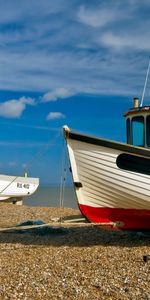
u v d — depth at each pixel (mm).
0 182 29484
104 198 12281
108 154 11766
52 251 11758
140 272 9281
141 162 11664
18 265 10195
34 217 20641
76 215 21297
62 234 14875
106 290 8109
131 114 13273
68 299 7680
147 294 7836
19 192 30859
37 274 9289
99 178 12016
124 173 11805
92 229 15742
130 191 11945
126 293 7953
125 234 14469
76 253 11391
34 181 32156
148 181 11727
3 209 24906
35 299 7676
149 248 11750
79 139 11812
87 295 7879
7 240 13859
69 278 8953
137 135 13133
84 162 12000
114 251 11508
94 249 11859
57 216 20922
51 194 67750
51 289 8227
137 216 12438
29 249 12188
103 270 9539
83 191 12305
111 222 12555
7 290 8172
